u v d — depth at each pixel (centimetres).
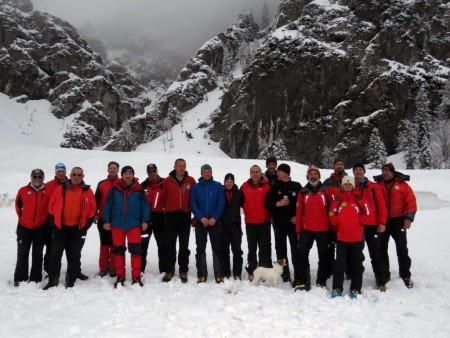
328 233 736
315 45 8138
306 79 8000
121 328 518
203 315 573
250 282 760
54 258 737
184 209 815
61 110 12612
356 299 649
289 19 11775
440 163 5797
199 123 10900
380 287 712
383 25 7894
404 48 7562
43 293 684
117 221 759
